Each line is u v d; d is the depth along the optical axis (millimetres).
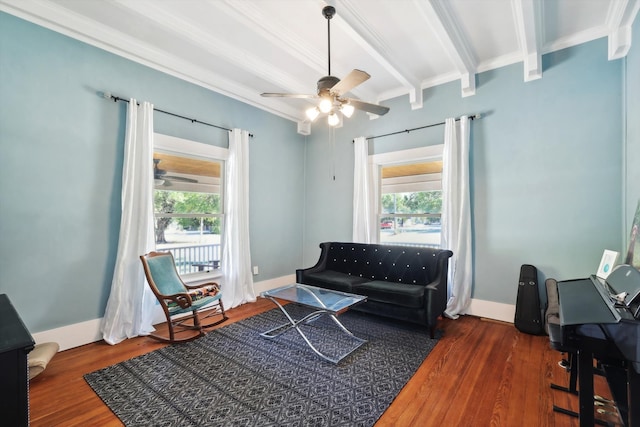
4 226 2393
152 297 3102
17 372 1106
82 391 2021
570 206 2998
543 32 2900
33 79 2521
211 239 3986
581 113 2947
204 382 2129
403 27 2855
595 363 2230
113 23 2752
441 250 3461
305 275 3869
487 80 3492
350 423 1699
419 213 4082
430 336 2900
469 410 1813
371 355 2531
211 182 3967
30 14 2467
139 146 3100
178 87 3533
